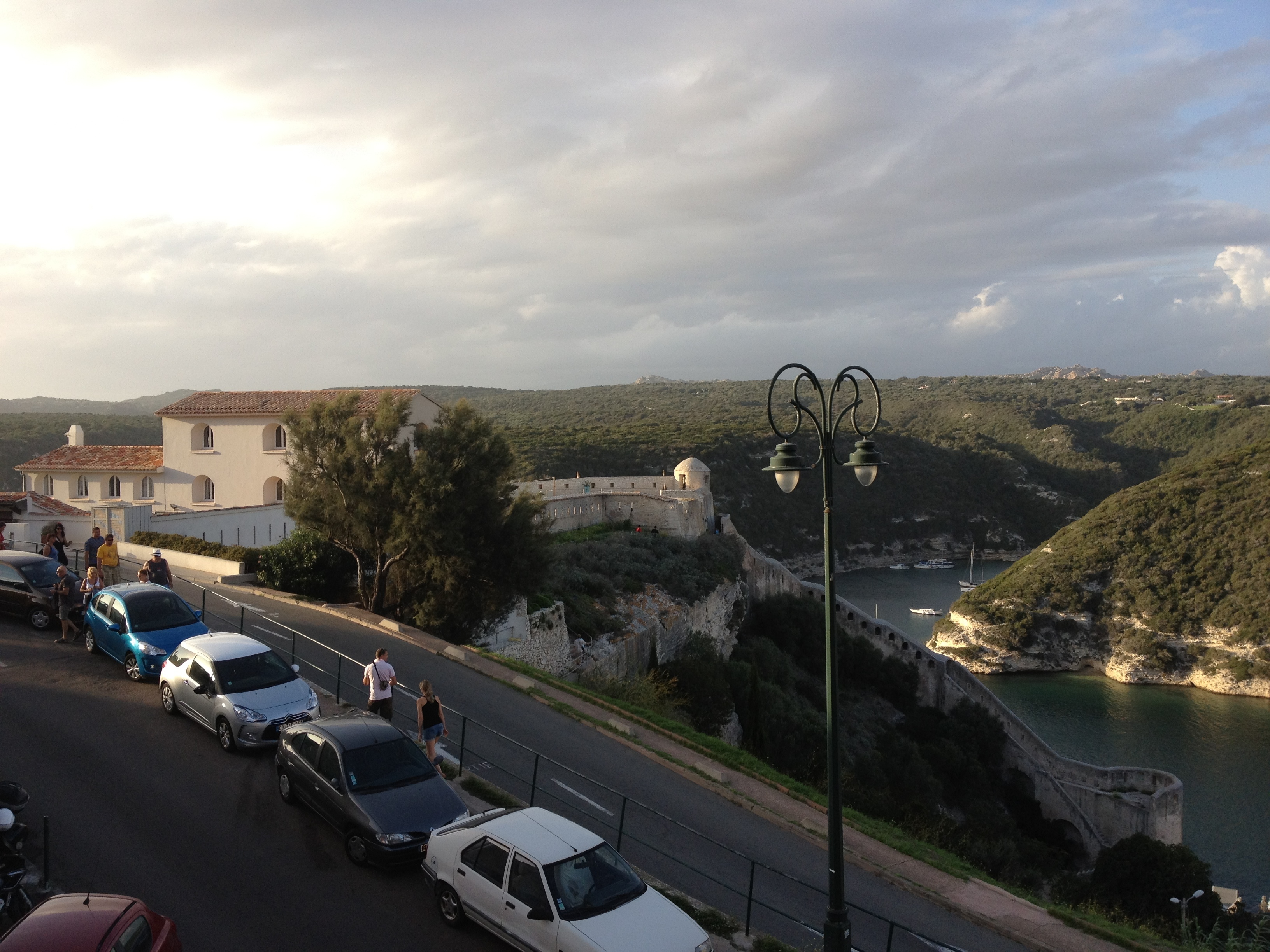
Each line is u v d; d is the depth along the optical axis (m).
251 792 15.32
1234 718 88.81
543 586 38.53
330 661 24.16
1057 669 111.62
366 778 13.62
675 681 41.44
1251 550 106.75
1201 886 35.44
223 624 26.53
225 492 49.00
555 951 10.30
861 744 52.34
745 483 160.38
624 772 20.70
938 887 17.77
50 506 41.22
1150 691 101.62
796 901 15.52
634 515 66.56
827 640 11.48
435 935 11.66
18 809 11.82
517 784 18.47
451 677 25.20
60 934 8.24
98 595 21.75
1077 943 16.09
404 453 31.64
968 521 180.00
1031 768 60.38
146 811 14.34
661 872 15.67
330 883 12.75
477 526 31.86
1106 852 37.88
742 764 23.16
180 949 9.54
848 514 173.12
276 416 47.59
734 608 61.62
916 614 130.88
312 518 31.56
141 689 19.73
